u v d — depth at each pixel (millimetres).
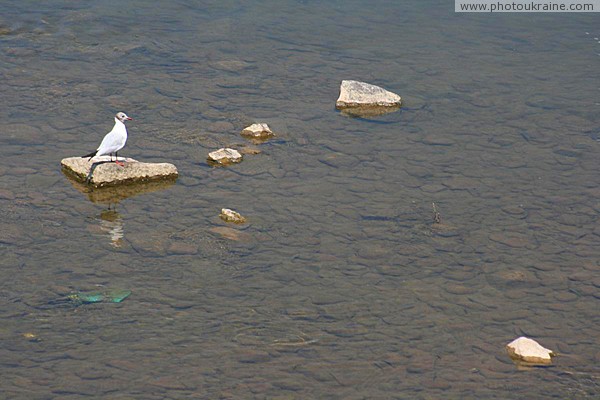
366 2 33188
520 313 16891
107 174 20453
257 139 23031
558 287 17719
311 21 31141
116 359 15117
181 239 18656
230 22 30578
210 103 24781
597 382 15055
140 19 30406
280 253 18375
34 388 14320
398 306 16938
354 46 29281
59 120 23312
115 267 17609
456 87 26656
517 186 21453
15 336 15508
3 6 30719
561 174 22078
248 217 19578
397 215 20000
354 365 15289
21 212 19188
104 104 24328
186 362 15156
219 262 17969
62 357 15086
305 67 27516
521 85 26938
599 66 28500
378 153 22734
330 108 25016
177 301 16719
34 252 17875
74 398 14156
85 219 19172
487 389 14820
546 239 19344
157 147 22297
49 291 16750
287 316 16484
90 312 16250
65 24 29578
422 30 30875
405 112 25031
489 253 18766
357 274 17859
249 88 25875
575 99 26125
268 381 14812
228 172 21422
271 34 29828
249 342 15742
